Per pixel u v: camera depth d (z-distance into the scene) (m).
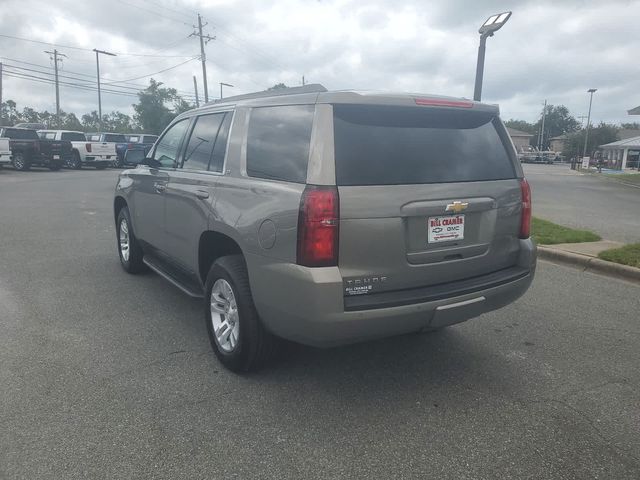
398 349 4.38
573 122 132.38
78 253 7.59
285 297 3.20
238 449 2.94
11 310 5.09
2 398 3.42
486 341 4.59
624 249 7.64
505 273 3.84
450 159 3.56
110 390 3.56
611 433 3.17
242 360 3.75
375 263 3.19
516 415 3.36
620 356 4.30
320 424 3.21
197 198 4.22
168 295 5.67
